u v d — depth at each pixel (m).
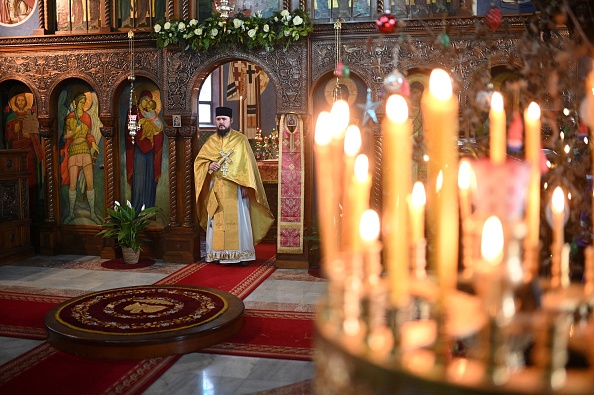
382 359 1.17
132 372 4.82
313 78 8.85
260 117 14.36
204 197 9.30
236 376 4.77
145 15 9.41
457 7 8.27
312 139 9.02
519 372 1.11
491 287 1.15
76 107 9.84
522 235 1.14
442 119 1.19
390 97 1.22
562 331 1.22
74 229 9.95
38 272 8.64
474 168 1.23
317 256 8.97
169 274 8.59
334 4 8.77
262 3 9.08
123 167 9.77
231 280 8.20
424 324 1.32
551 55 2.21
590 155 2.34
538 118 1.50
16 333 5.82
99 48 9.50
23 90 10.04
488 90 2.28
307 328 6.02
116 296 6.49
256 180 9.10
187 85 9.23
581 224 2.29
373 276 1.33
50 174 9.86
